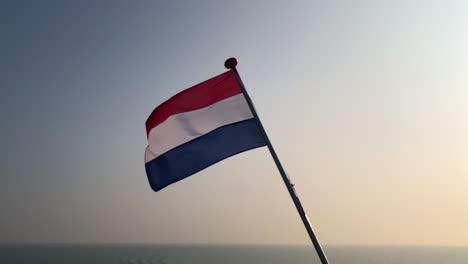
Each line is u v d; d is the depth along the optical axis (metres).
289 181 8.29
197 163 9.37
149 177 9.50
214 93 9.86
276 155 8.80
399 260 196.62
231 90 9.86
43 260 144.38
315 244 7.21
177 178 9.32
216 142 9.44
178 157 9.45
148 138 9.72
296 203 7.89
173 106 9.79
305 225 7.46
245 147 9.30
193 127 9.64
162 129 9.67
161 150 9.52
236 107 9.71
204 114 9.71
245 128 9.48
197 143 9.49
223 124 9.59
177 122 9.70
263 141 9.27
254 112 9.35
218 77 9.98
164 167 9.44
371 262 176.50
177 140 9.57
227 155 9.27
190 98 9.86
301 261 169.38
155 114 9.74
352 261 182.62
